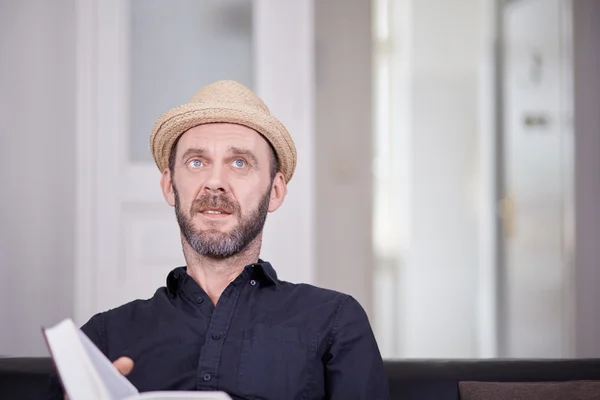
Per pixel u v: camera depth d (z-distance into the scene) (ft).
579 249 16.49
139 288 13.10
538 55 17.62
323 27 15.61
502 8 19.45
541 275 17.56
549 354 17.13
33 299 13.62
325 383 5.90
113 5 13.12
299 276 13.30
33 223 13.64
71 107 13.66
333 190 15.67
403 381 6.20
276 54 13.38
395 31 24.27
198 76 13.41
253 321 5.88
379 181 24.38
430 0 24.31
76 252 13.07
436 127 24.22
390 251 24.23
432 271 23.99
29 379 6.10
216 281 6.12
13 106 13.60
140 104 13.26
